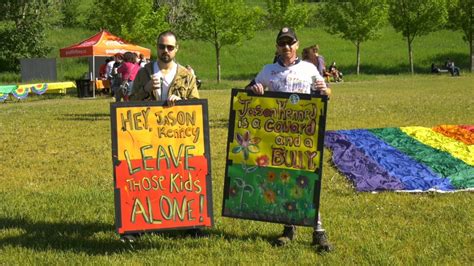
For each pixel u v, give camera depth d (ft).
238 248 18.48
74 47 88.94
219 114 57.16
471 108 58.80
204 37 123.54
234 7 122.31
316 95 17.94
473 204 23.59
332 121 50.21
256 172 18.35
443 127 42.65
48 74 119.14
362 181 27.30
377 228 20.52
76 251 18.29
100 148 37.65
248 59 152.35
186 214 18.69
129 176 18.31
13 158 34.71
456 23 146.20
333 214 22.35
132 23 119.34
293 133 18.11
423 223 21.12
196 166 18.78
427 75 137.08
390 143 37.24
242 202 18.45
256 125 18.38
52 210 22.97
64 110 64.90
